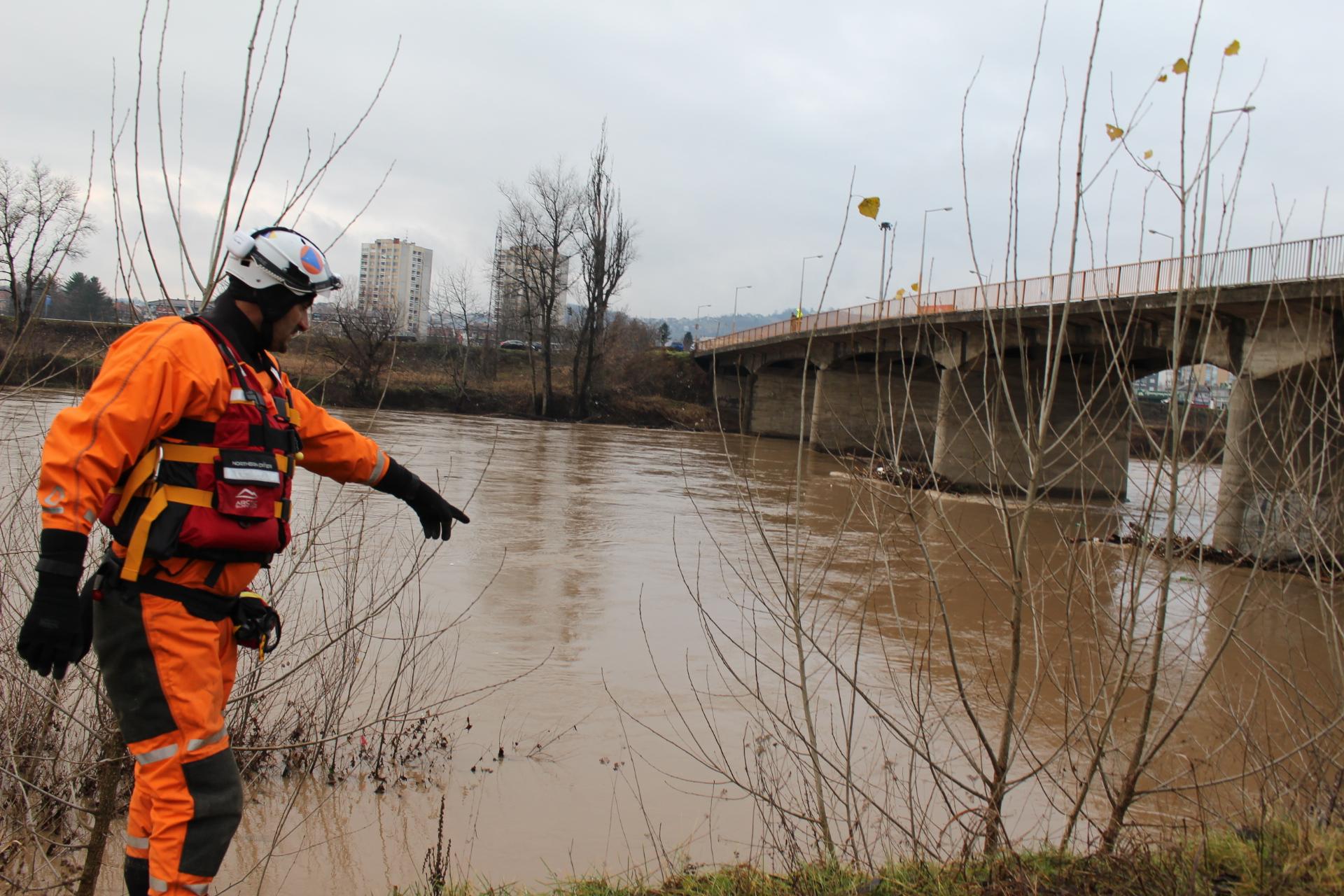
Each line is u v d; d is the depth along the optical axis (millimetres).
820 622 10211
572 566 13008
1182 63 3385
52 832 4129
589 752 6262
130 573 2184
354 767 5770
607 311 67562
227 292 2420
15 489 4586
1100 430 4008
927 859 3980
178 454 2232
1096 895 3334
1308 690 7535
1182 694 7434
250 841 4770
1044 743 6578
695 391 68312
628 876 4234
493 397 58719
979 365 26766
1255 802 4492
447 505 2992
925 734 4328
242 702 5465
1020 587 3625
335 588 8125
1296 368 16078
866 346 34000
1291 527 4551
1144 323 19328
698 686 7820
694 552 14773
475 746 6289
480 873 4473
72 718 3721
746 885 3709
